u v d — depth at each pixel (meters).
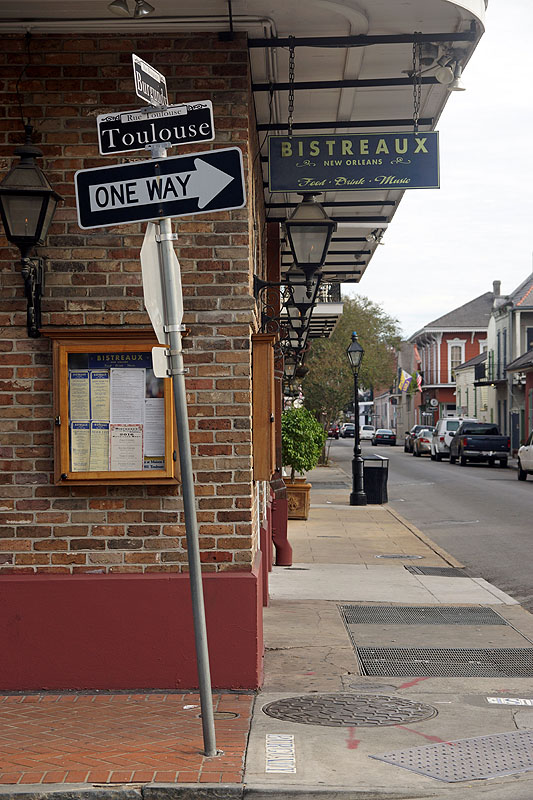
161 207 5.23
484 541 16.30
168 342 5.29
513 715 6.25
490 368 58.53
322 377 46.91
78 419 6.85
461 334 78.38
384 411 117.88
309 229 7.82
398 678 7.27
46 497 6.86
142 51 6.93
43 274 6.89
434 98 8.71
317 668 7.54
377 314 57.97
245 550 6.82
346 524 19.02
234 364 6.88
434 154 7.61
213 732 5.37
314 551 14.84
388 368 59.66
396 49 7.53
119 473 6.79
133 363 6.85
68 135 6.91
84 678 6.69
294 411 19.88
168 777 5.03
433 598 10.80
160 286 5.30
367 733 5.83
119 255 6.91
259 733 5.78
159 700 6.49
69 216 6.91
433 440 48.53
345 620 9.46
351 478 34.81
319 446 19.97
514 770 5.23
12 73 6.91
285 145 7.63
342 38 7.16
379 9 6.84
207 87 6.92
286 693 6.75
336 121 9.38
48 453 6.89
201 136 5.27
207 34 6.93
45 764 5.21
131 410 6.85
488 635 8.88
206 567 6.81
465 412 70.69
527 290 54.84
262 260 11.12
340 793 4.91
